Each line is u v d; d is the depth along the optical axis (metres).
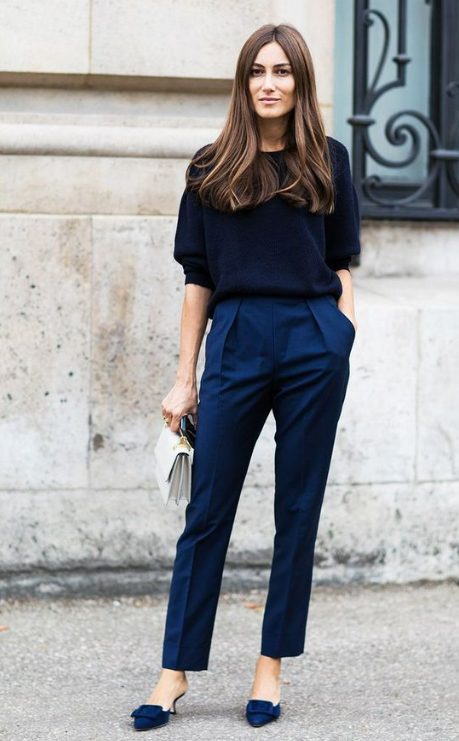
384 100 8.05
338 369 4.62
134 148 6.26
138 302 6.25
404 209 7.91
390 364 6.46
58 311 6.20
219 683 5.32
